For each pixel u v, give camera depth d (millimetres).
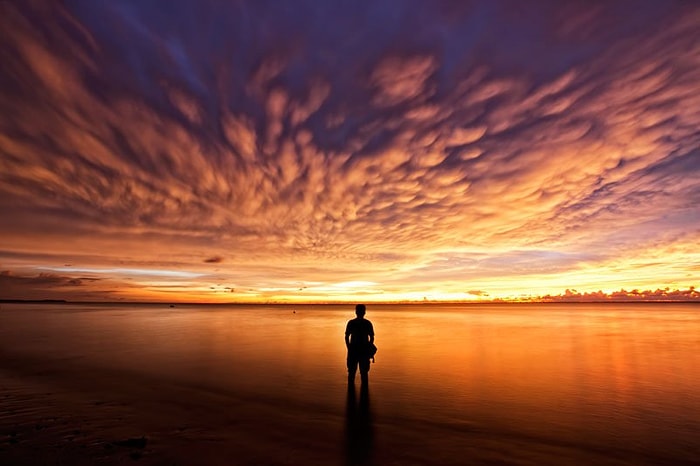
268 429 5672
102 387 8336
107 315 47438
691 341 16656
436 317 45625
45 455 4672
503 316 47906
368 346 8125
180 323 31438
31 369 10359
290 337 19188
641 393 7770
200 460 4562
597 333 20703
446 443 5133
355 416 6301
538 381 8836
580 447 5027
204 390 8078
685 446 5066
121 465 4398
